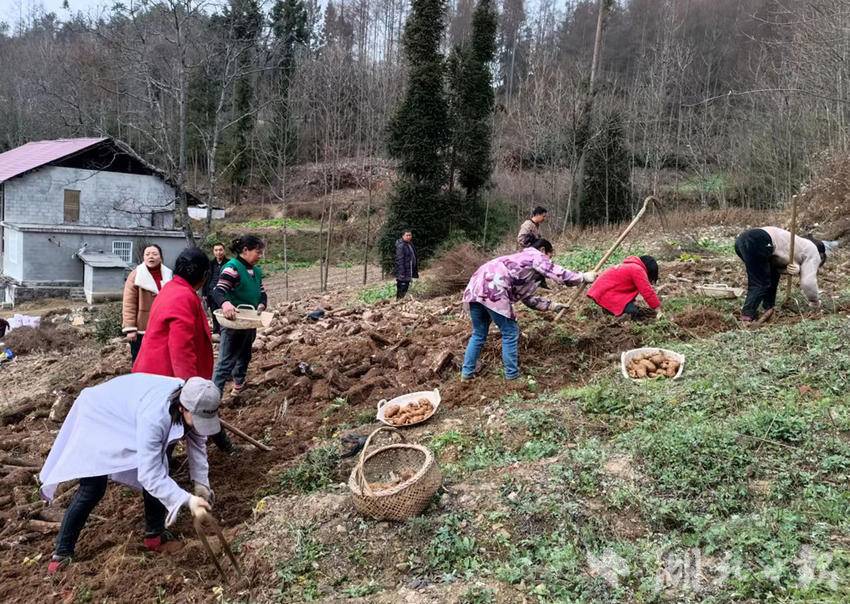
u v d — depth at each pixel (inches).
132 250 1085.8
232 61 713.6
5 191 1020.5
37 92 1170.0
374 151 1318.9
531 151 1003.3
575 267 515.8
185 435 161.0
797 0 649.0
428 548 144.9
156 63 689.6
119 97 967.6
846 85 576.7
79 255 1030.4
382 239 935.7
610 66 1476.4
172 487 141.5
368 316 403.5
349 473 189.9
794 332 243.8
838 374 198.4
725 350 238.7
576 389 227.1
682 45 1115.9
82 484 158.7
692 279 397.7
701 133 1042.7
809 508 136.8
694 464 157.8
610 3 943.7
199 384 146.3
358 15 1776.6
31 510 197.3
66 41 1328.7
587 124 878.4
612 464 164.9
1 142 1496.1
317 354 314.8
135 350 255.1
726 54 1213.7
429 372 264.1
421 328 344.8
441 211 940.6
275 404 260.1
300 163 1528.1
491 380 246.5
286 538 158.6
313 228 1315.2
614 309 284.0
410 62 927.7
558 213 941.2
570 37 1621.6
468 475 174.6
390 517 153.9
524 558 135.1
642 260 283.7
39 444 251.9
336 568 145.7
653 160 1047.0
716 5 1358.3
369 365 290.4
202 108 1151.6
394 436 210.4
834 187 561.6
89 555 166.9
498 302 234.1
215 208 1427.2
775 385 199.9
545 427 195.3
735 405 189.3
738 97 1066.1
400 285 543.8
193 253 188.5
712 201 968.9
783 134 837.8
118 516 184.7
